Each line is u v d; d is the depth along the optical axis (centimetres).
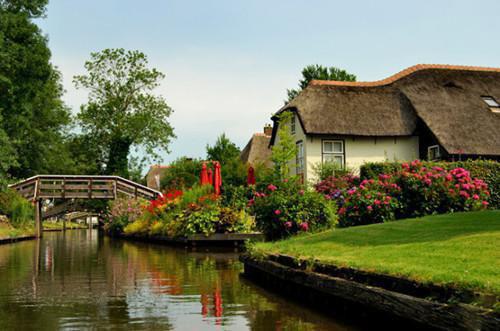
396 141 2505
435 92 2642
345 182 1694
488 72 2930
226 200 1636
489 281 384
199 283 756
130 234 2486
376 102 2591
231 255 1277
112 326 469
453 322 353
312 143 2439
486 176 1683
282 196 1044
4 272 943
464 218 861
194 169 3753
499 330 312
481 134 2350
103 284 756
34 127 3738
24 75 2808
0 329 458
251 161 3678
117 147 4441
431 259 512
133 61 4491
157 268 977
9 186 2902
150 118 4472
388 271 468
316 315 511
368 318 466
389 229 812
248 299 611
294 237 977
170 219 1769
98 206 4300
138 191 3078
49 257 1330
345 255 615
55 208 4284
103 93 4466
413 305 395
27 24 2780
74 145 4556
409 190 1153
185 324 475
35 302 601
